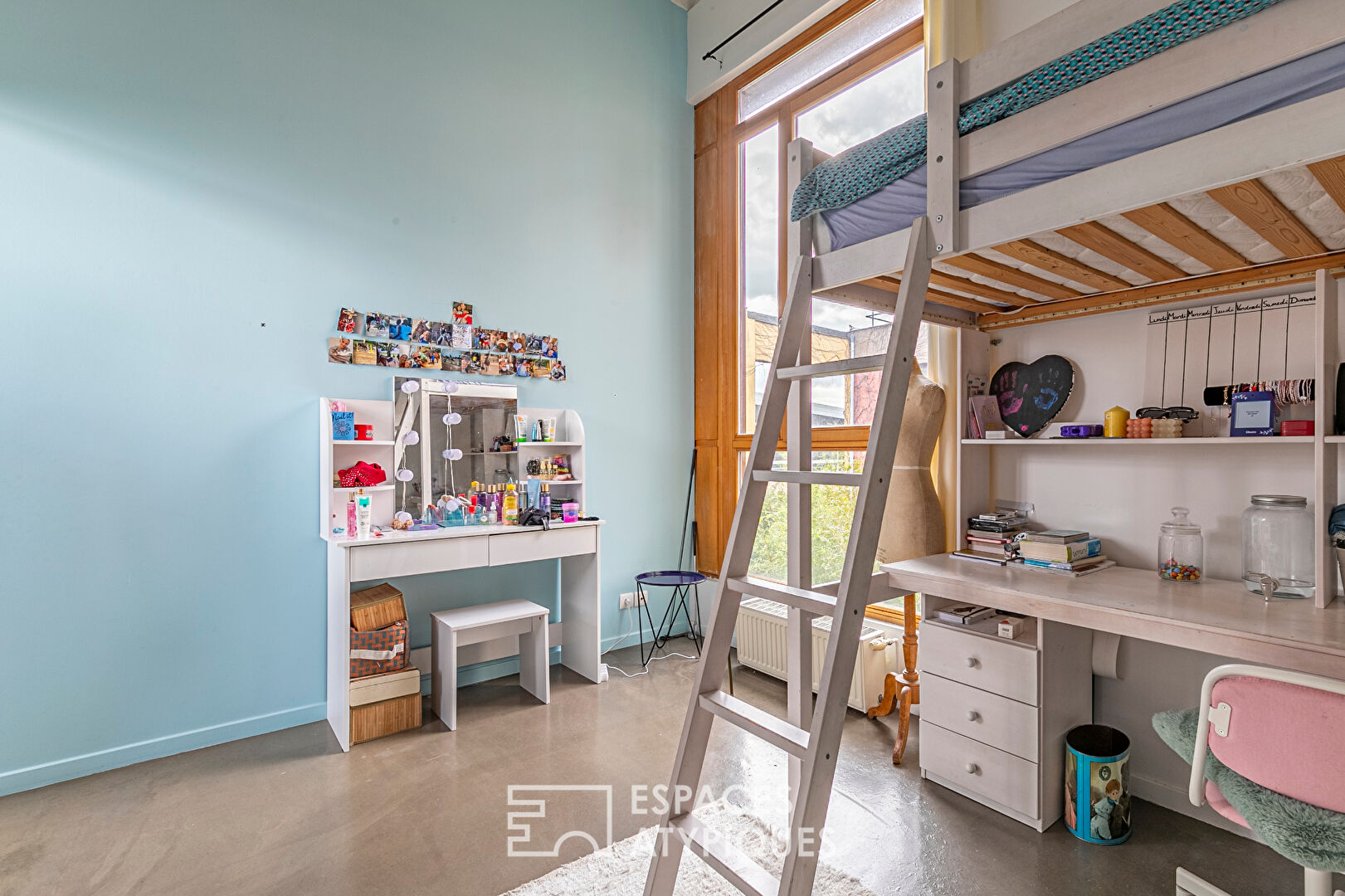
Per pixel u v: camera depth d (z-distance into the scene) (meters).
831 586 2.04
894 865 1.89
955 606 2.46
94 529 2.48
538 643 3.16
